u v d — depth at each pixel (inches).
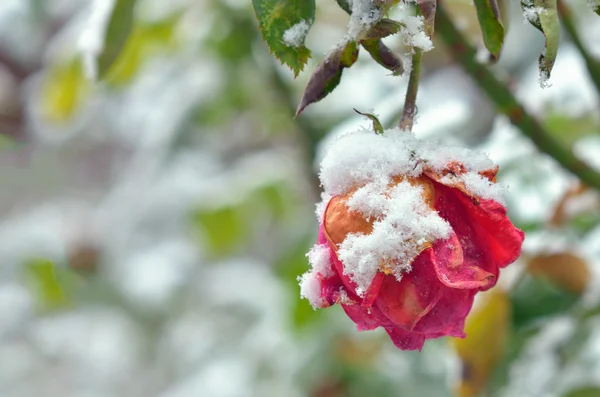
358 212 21.0
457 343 27.1
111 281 49.1
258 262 53.5
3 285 54.1
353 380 37.3
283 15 21.1
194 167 47.0
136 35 38.0
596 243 29.7
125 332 50.9
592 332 29.9
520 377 29.7
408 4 21.1
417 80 21.5
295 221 42.9
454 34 25.3
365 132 21.6
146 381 58.0
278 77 37.4
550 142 26.1
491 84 25.6
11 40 48.6
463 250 21.3
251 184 42.2
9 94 52.5
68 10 47.9
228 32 37.7
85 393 58.8
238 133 45.1
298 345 38.4
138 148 49.9
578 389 28.7
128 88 41.8
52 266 48.8
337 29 36.8
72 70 37.3
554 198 29.8
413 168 21.2
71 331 53.3
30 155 67.9
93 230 49.9
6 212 69.0
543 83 20.7
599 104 27.9
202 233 44.9
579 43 26.7
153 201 47.8
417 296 20.8
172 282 48.3
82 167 67.3
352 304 21.2
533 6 20.7
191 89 40.5
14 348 56.3
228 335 47.0
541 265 28.7
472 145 33.0
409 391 35.3
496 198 21.2
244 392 40.2
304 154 36.6
